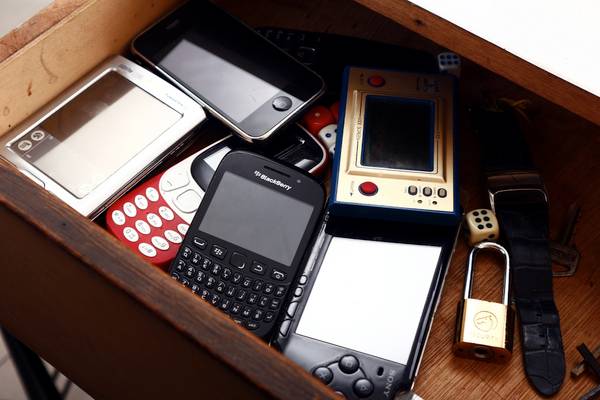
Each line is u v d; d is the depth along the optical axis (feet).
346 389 2.15
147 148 2.45
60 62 2.44
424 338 2.21
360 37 2.94
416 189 2.34
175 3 2.79
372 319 2.24
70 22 2.38
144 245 2.38
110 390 2.33
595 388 2.18
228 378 1.65
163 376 1.91
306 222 2.38
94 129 2.49
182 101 2.54
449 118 2.48
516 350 2.31
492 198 2.49
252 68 2.66
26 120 2.46
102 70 2.58
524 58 2.04
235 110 2.57
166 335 1.71
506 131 2.60
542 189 2.49
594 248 2.47
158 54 2.67
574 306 2.37
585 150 2.66
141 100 2.55
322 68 2.77
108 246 1.77
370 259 2.33
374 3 2.27
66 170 2.41
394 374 2.15
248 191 2.43
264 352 1.62
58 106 2.50
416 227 2.37
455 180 2.36
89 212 2.35
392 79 2.56
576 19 2.08
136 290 1.70
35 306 2.20
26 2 4.80
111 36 2.60
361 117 2.49
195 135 2.62
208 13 2.76
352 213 2.36
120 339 1.92
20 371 2.93
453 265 2.47
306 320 2.26
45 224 1.79
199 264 2.33
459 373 2.28
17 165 2.40
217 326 1.66
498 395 2.24
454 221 2.32
